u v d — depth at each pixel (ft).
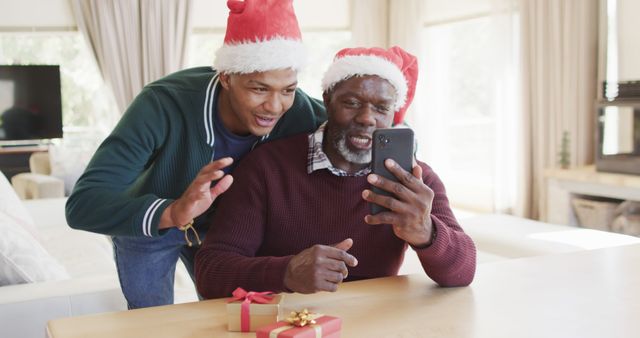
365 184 4.58
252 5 4.22
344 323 3.33
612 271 4.27
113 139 4.51
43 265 6.26
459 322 3.34
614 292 3.83
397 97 4.60
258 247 4.60
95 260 8.80
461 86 19.30
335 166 4.59
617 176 12.69
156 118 4.58
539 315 3.45
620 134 12.88
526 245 9.50
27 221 8.79
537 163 15.76
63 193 14.67
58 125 17.06
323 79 4.59
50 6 17.08
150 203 3.96
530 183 16.01
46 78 16.79
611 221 13.11
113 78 17.51
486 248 9.89
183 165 4.71
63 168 15.52
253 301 3.29
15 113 16.70
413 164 3.80
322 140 4.63
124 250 5.31
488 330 3.23
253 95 4.28
